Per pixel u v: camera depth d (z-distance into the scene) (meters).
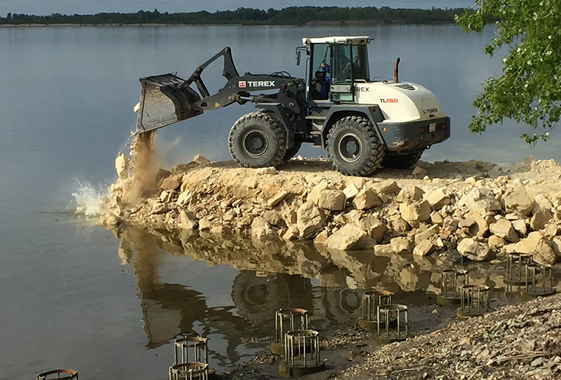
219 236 17.91
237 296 14.10
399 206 17.00
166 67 71.81
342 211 17.38
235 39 114.50
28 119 42.75
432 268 15.16
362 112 18.05
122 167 20.41
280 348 11.35
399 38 113.56
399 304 12.87
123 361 11.43
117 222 19.31
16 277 15.56
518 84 11.27
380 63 68.56
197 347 10.99
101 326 12.88
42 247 17.62
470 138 31.97
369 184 17.48
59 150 31.98
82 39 153.75
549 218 15.87
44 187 24.39
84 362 11.43
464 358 9.41
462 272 13.56
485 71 60.22
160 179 20.16
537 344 9.08
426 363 9.61
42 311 13.64
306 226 17.12
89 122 41.28
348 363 10.73
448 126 18.78
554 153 28.22
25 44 137.38
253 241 17.47
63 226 19.50
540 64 10.62
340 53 18.42
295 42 97.88
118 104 49.16
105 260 16.53
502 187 16.91
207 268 15.80
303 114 19.08
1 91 58.69
